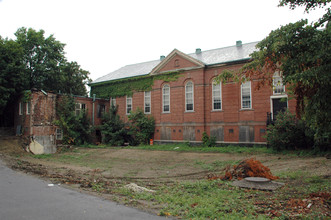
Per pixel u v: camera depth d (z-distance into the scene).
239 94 24.91
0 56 25.58
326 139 17.02
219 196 7.88
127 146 29.03
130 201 7.12
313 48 7.29
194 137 26.98
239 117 24.72
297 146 20.05
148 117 30.95
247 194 8.39
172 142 28.59
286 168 13.69
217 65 25.95
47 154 24.88
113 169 15.94
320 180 10.00
